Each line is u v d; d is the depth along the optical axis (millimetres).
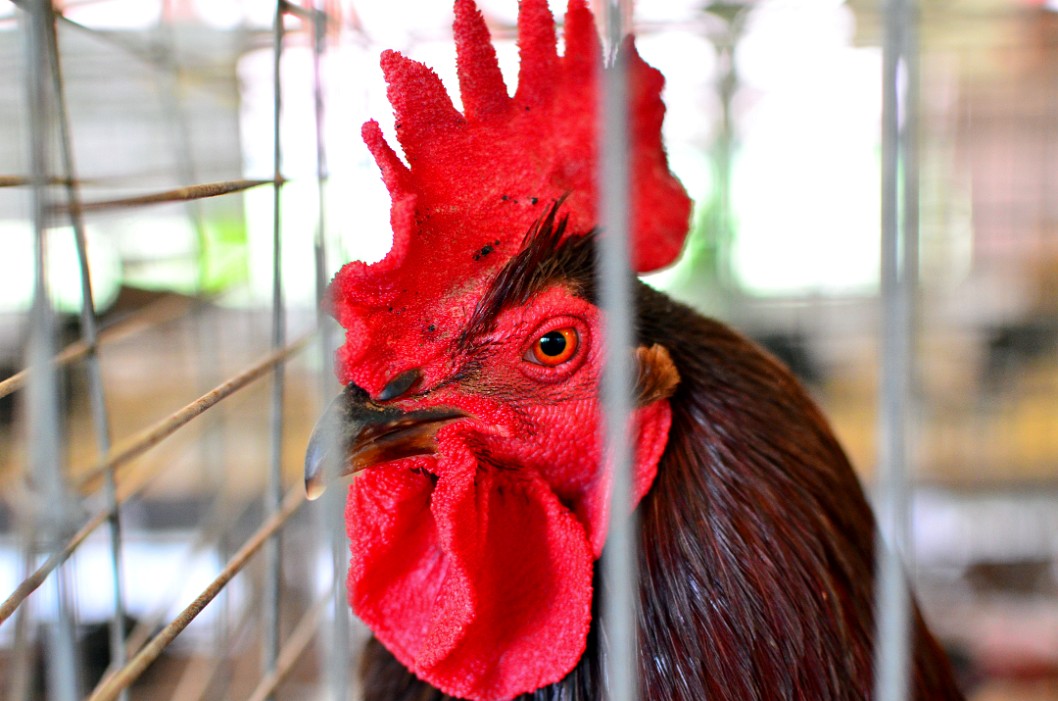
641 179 349
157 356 676
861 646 326
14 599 289
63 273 441
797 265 842
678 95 770
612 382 282
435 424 321
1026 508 748
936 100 777
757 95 801
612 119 278
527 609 327
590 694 323
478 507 321
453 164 320
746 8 654
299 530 512
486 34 328
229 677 464
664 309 333
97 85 598
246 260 560
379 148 307
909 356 281
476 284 318
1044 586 708
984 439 786
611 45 295
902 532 279
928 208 798
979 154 789
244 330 587
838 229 834
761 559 317
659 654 317
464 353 318
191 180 473
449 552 312
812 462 330
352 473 314
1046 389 798
